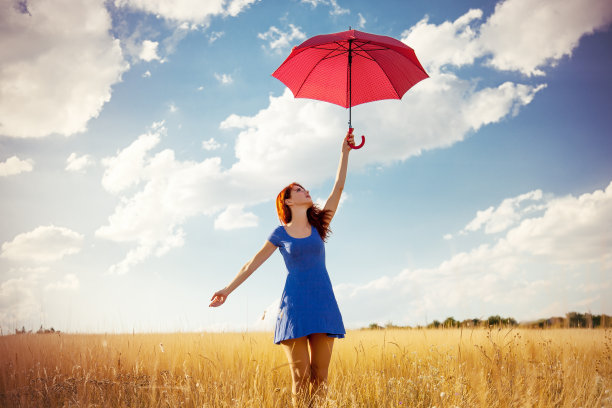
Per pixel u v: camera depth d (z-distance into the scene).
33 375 4.73
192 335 7.15
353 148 4.29
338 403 3.39
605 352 5.00
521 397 3.56
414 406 3.81
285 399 3.85
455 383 3.86
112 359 5.49
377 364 5.51
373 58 4.75
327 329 3.46
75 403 3.90
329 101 5.30
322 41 4.06
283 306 3.62
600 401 3.68
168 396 4.07
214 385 4.06
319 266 3.70
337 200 4.14
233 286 3.66
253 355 5.72
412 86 4.90
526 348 5.29
